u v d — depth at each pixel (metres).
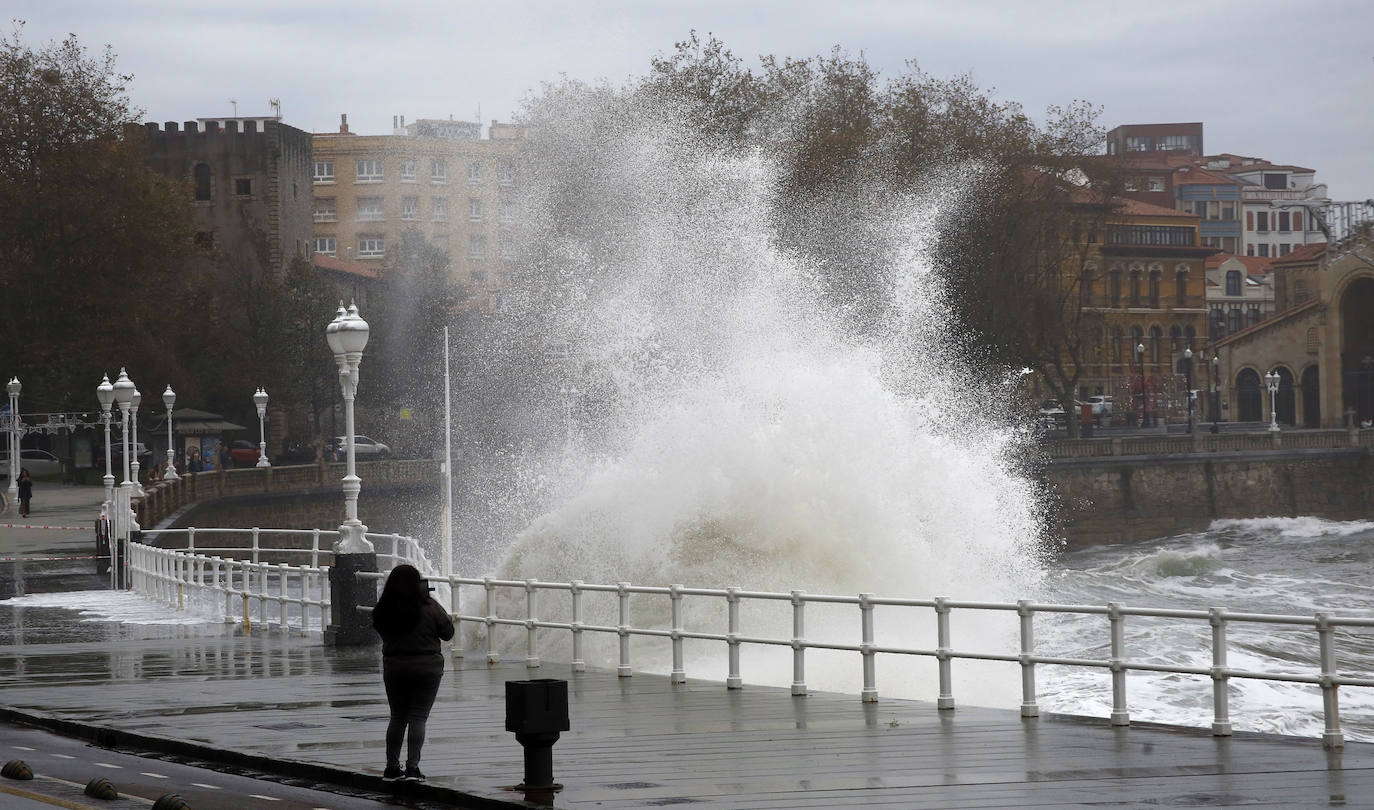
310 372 143.25
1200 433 150.12
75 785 17.97
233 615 40.88
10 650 33.88
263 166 169.25
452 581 31.11
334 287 149.00
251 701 24.92
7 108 130.00
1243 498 142.62
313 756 19.36
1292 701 38.28
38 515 91.44
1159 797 15.71
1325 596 79.00
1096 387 188.25
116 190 131.12
